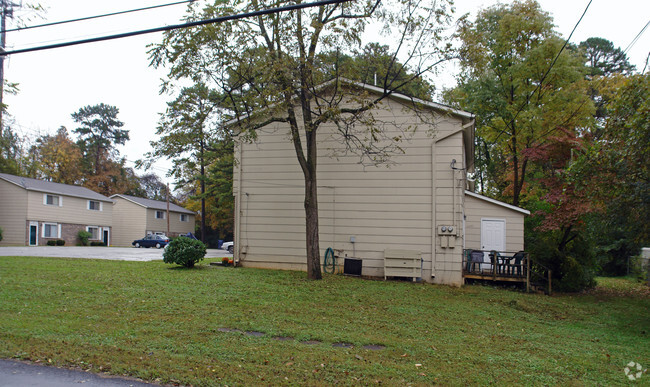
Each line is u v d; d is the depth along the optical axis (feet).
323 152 53.16
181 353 21.11
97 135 199.21
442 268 49.93
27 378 17.12
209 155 56.39
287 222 53.57
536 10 72.84
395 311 34.81
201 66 42.34
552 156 67.05
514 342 28.02
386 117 52.21
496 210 62.18
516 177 77.77
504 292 48.62
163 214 164.45
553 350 26.45
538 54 71.00
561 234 65.41
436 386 18.52
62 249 91.09
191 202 183.32
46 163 170.50
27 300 31.60
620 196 40.45
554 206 60.29
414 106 47.19
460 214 49.96
